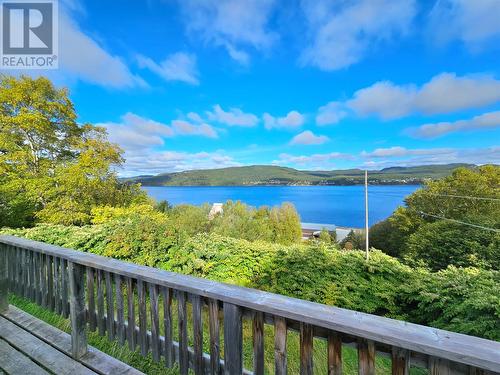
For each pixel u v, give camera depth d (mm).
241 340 1082
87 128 10477
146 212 9641
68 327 2129
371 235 18969
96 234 5188
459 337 693
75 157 10914
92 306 1758
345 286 5074
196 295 1237
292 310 892
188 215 19562
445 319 3865
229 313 1088
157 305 1441
